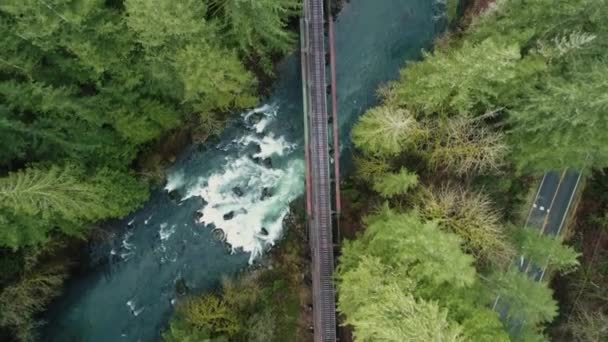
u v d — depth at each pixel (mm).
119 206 31438
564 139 24141
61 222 28641
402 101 28469
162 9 22891
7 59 24250
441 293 24750
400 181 27438
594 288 32344
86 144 27922
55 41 24125
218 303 33406
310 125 34625
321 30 34375
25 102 24609
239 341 32656
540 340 28312
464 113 25641
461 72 24672
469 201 27438
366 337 24203
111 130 30297
